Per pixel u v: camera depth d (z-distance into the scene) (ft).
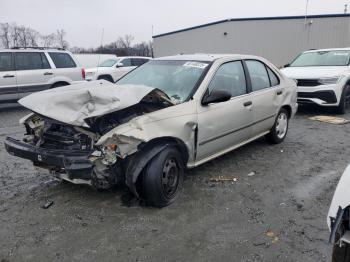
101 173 11.17
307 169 16.29
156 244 10.25
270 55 82.02
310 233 10.85
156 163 11.80
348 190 6.63
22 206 12.62
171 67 15.89
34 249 10.05
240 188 14.06
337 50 33.42
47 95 12.22
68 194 13.51
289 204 12.77
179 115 12.67
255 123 17.06
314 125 25.93
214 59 15.58
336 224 6.42
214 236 10.66
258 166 16.57
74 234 10.77
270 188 14.12
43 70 34.17
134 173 11.61
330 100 28.84
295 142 20.84
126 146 10.95
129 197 13.06
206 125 13.73
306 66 32.55
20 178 15.35
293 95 20.26
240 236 10.67
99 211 12.14
